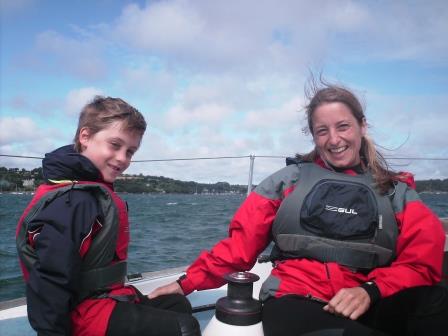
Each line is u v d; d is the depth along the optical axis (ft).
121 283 3.04
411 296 2.96
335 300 2.84
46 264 2.50
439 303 2.89
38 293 2.49
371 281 3.04
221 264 3.48
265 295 3.27
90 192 2.87
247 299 2.76
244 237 3.44
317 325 2.75
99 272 2.83
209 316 3.93
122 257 3.11
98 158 3.13
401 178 3.48
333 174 3.41
